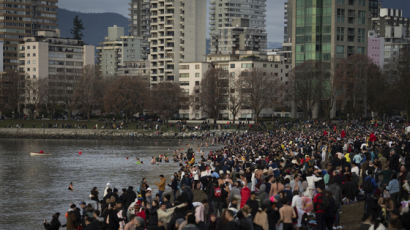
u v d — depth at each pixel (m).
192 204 44.44
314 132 167.62
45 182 117.94
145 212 48.97
